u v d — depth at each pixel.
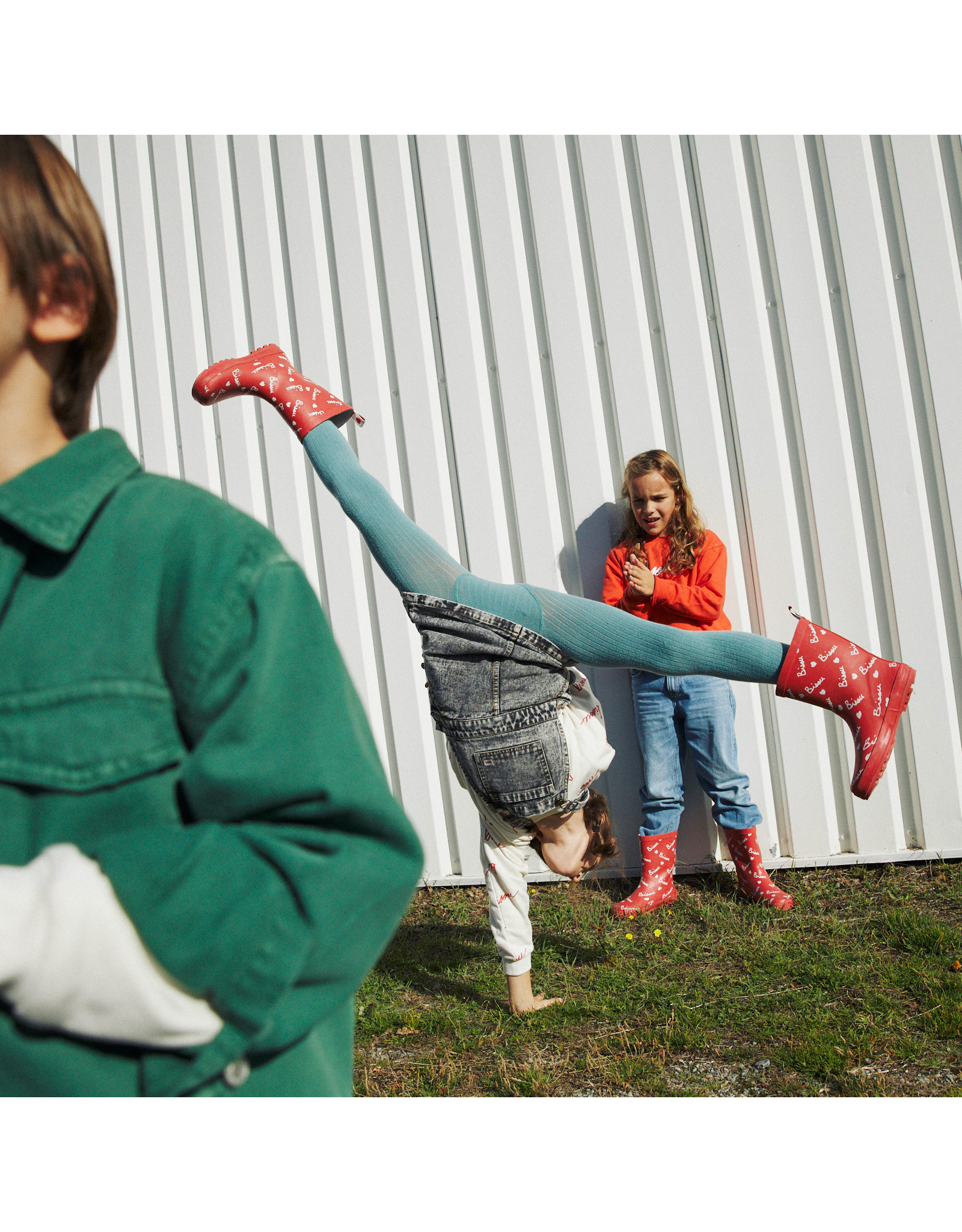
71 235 0.70
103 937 0.55
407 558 2.41
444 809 3.92
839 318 3.52
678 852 3.72
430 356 3.88
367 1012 2.76
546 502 3.76
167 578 0.66
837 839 3.58
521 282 3.76
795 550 3.58
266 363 2.78
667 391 3.66
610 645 2.31
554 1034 2.51
